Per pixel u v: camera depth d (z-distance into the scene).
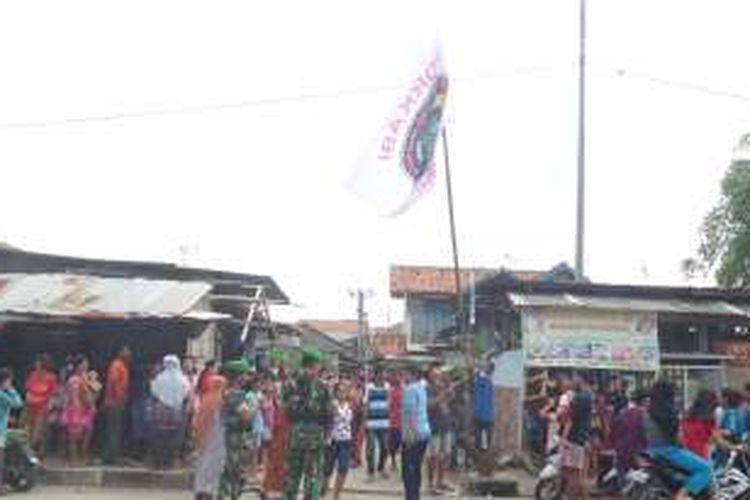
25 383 23.67
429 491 21.05
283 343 39.56
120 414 21.64
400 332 63.78
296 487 15.28
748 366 25.70
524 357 24.53
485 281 26.42
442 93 20.73
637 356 24.66
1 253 27.83
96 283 24.25
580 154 32.62
